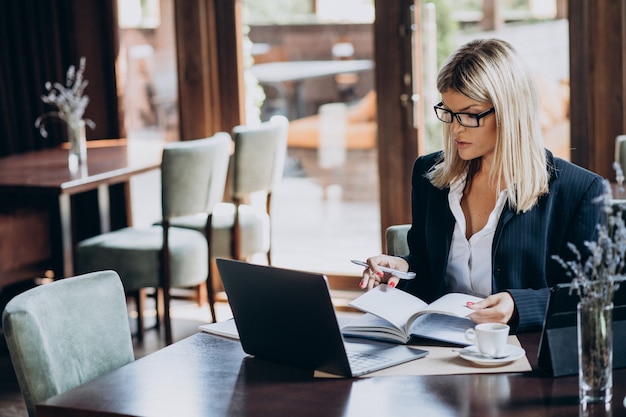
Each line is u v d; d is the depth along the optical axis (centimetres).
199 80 564
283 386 209
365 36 536
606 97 474
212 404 200
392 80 525
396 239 304
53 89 582
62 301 239
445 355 224
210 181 483
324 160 570
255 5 557
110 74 581
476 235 257
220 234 515
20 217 514
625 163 416
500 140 244
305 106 560
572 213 251
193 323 538
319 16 545
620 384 204
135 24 582
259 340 225
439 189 266
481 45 245
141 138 595
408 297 247
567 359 209
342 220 577
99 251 478
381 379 211
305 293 210
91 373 243
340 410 194
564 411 189
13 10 566
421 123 524
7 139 568
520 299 236
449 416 189
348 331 240
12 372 463
